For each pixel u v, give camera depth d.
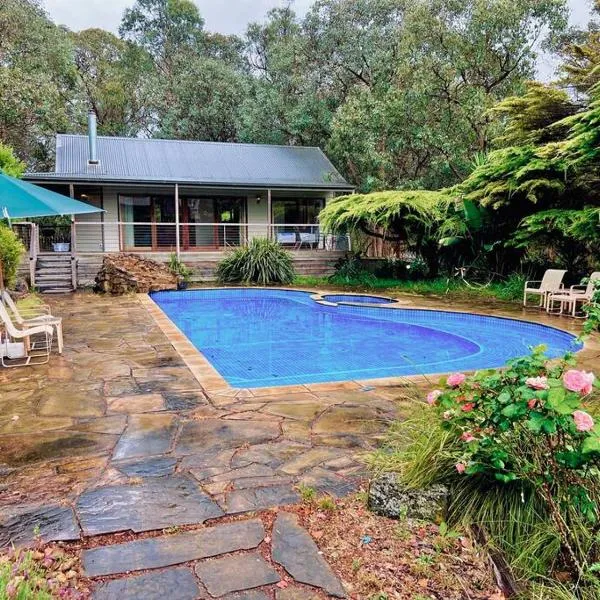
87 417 3.96
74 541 2.27
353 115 18.34
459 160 17.58
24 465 3.09
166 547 2.23
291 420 3.90
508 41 16.50
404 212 14.06
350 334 9.09
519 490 2.34
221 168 18.69
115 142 19.19
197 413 4.07
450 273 15.20
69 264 14.01
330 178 19.02
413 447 2.88
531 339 8.42
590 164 10.57
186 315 11.23
